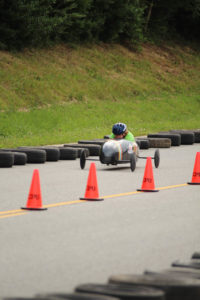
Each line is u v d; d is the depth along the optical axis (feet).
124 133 99.40
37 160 109.19
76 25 265.54
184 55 324.39
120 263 40.73
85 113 207.21
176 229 52.19
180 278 31.50
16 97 200.23
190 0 342.64
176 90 276.00
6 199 67.51
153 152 132.67
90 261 41.16
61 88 223.71
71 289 34.91
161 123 212.23
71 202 65.92
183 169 100.78
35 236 48.65
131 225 53.62
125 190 75.87
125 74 267.80
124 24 289.94
